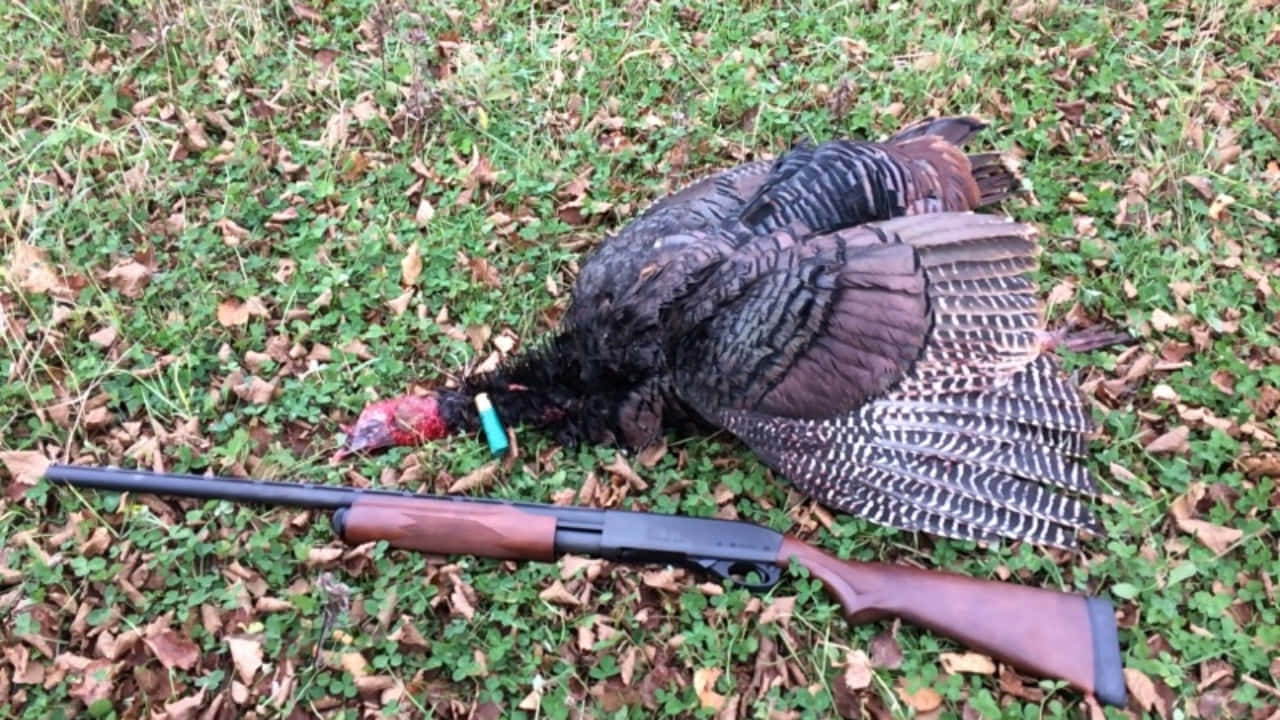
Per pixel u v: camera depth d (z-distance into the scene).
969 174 1.18
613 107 1.50
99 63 1.51
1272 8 1.62
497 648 0.99
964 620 0.94
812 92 1.51
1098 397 1.17
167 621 1.00
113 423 1.16
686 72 1.54
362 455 1.13
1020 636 0.93
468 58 1.53
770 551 1.00
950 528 1.04
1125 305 1.27
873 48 1.56
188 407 1.16
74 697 0.97
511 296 1.28
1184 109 1.47
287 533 1.07
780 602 1.00
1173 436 1.12
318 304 1.25
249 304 1.25
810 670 0.99
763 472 1.12
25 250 1.27
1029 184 1.38
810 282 1.00
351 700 0.98
